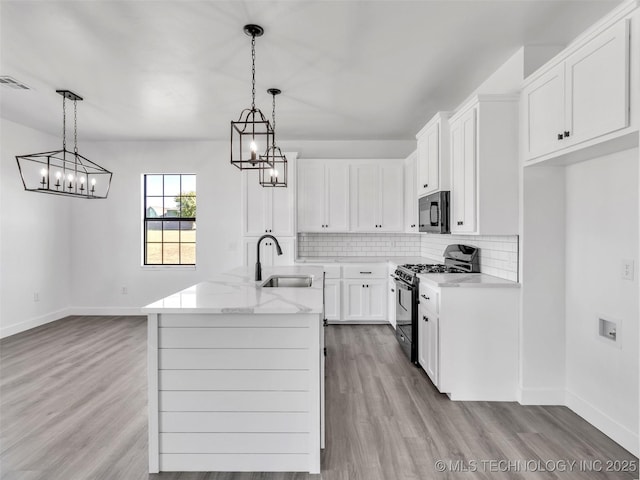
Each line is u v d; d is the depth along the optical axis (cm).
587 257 247
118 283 546
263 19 236
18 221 461
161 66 301
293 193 498
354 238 546
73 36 256
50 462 205
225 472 198
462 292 278
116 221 544
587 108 198
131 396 286
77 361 361
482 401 279
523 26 246
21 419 251
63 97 370
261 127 471
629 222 213
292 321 196
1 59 289
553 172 267
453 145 323
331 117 434
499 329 278
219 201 541
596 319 240
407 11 229
